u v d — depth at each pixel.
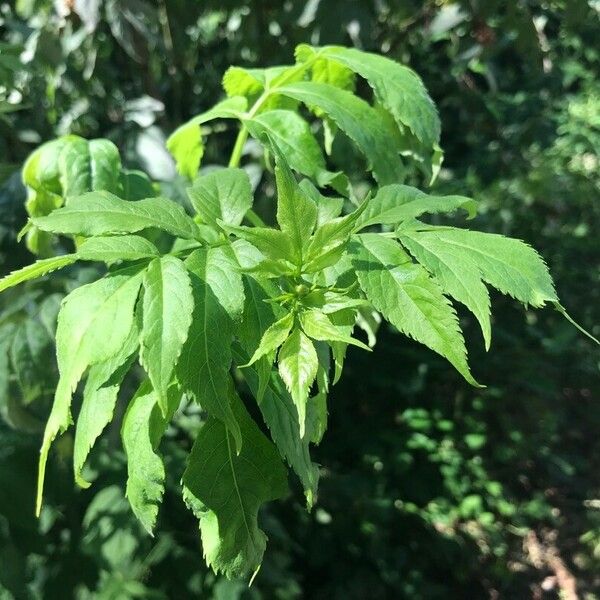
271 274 0.37
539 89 2.40
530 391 2.37
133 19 1.21
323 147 1.02
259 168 1.12
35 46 1.18
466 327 2.24
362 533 1.81
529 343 2.41
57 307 0.75
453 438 2.19
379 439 2.04
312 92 0.56
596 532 2.24
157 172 1.05
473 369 2.21
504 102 2.32
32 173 0.64
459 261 0.38
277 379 0.39
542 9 1.55
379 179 0.54
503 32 1.57
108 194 0.41
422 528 2.01
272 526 1.33
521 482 2.41
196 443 0.37
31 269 0.37
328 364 0.43
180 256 0.41
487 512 2.16
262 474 0.38
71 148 0.63
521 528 2.24
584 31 2.45
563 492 2.43
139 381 0.86
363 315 0.57
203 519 0.37
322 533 1.78
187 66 1.56
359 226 0.42
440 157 0.60
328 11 1.23
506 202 2.35
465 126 2.19
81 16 1.17
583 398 2.67
